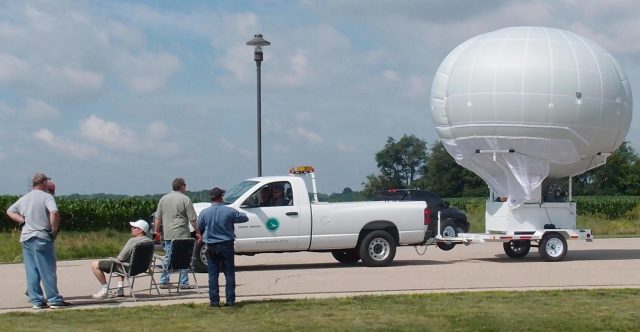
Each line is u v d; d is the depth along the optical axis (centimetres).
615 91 2086
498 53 2041
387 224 1977
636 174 8306
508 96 2011
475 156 2133
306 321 1119
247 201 1888
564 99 2016
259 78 2448
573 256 2295
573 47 2064
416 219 1998
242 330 1059
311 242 1922
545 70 2011
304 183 1934
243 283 1617
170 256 1430
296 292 1462
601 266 1964
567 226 2158
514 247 2247
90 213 3400
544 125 2023
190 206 1517
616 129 2119
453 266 1970
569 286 1548
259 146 2442
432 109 2197
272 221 1889
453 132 2131
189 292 1484
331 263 2086
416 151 8325
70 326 1088
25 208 1274
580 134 2059
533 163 2092
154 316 1166
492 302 1289
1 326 1090
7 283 1688
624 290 1439
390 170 8369
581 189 8306
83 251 2531
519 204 2116
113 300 1366
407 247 2739
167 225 1510
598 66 2066
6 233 3225
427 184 8094
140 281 1689
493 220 2180
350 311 1199
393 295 1375
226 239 1245
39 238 1264
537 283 1597
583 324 1091
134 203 3550
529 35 2077
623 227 3822
